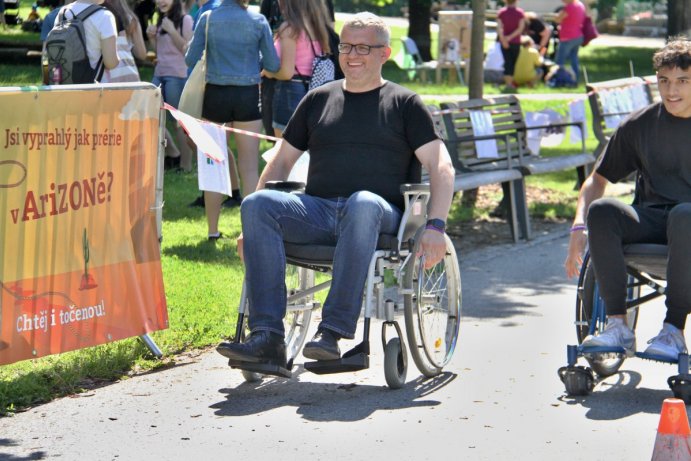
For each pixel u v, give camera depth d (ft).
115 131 22.82
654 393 21.93
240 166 36.73
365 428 19.72
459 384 22.59
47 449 18.71
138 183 23.56
